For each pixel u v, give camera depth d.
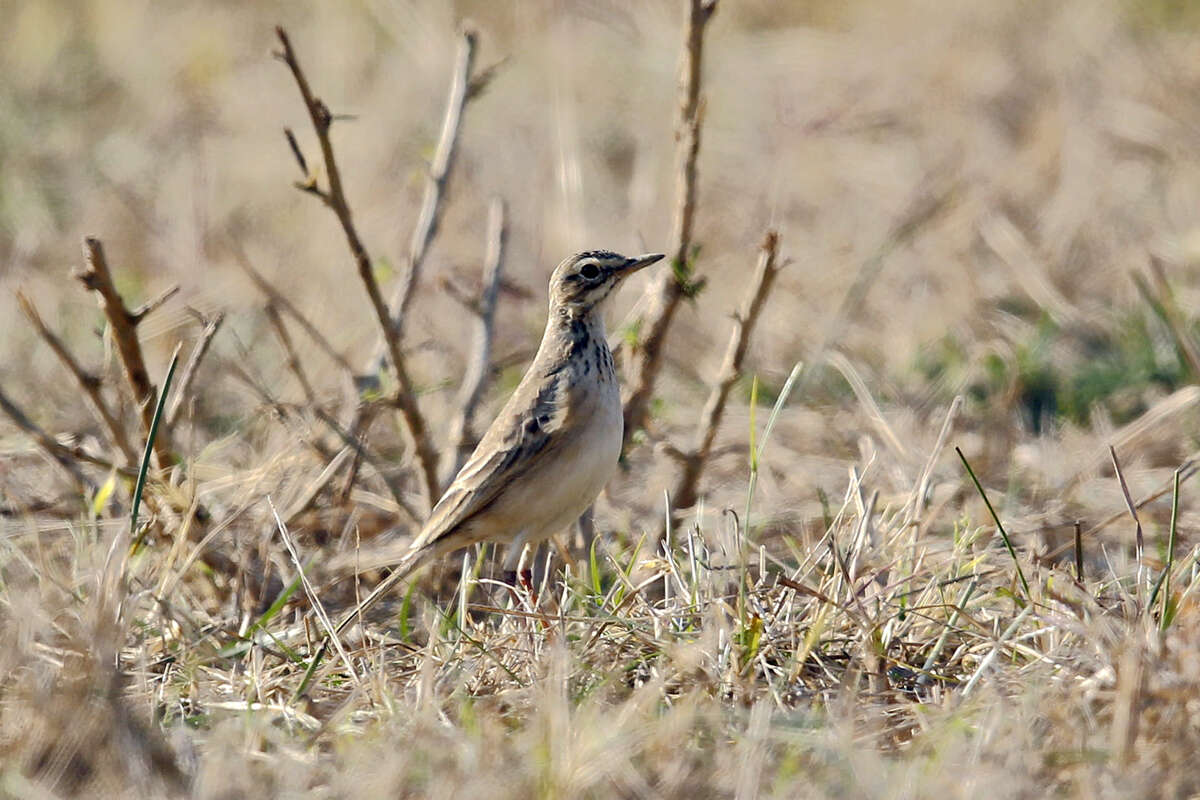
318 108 11.49
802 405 15.41
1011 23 23.20
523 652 9.74
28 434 12.08
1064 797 7.95
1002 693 9.00
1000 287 17.41
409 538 12.78
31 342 16.61
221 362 15.76
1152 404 15.16
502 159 20.61
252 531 12.14
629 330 12.70
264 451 13.81
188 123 22.27
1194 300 16.50
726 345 16.58
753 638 9.41
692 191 12.43
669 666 9.32
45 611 10.02
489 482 11.00
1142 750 8.16
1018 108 21.33
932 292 17.41
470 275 17.81
